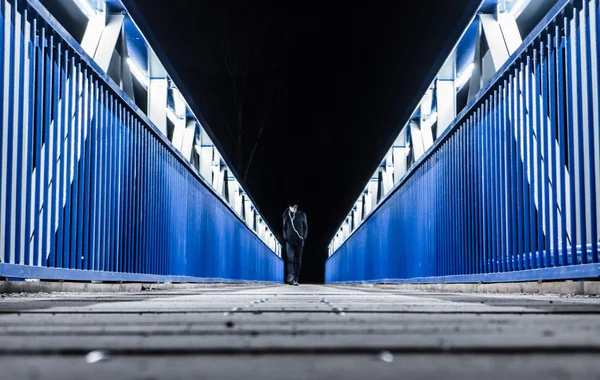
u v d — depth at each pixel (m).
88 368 0.99
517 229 4.94
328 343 1.32
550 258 4.31
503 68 5.22
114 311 2.44
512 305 2.92
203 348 1.23
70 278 4.58
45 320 2.00
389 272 12.45
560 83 4.11
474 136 6.18
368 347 1.22
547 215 4.32
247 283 17.83
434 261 8.12
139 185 6.69
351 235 21.00
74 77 4.66
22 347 1.25
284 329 1.66
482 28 6.21
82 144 4.87
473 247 6.18
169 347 1.25
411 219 10.00
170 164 8.31
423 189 8.99
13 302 3.17
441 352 1.17
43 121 4.20
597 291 3.91
